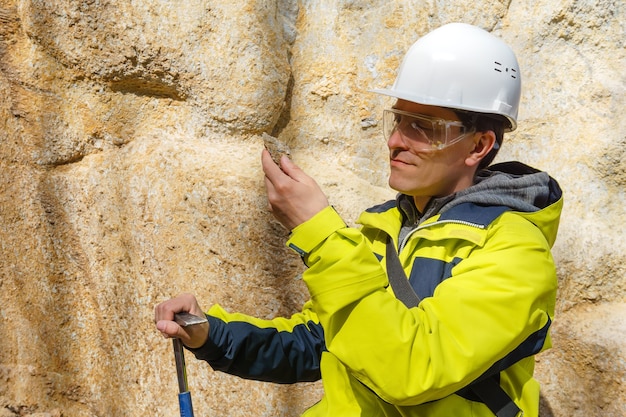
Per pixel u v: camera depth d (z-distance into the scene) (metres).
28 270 2.23
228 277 2.00
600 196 2.10
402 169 1.36
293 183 1.20
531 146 2.15
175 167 2.05
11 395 2.27
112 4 2.00
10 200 2.20
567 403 2.00
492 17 2.13
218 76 2.04
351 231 1.18
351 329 1.16
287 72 2.12
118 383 2.20
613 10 2.09
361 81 2.16
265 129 2.09
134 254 2.12
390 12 2.16
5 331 2.27
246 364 1.45
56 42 2.05
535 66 2.14
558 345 2.03
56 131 2.12
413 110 1.37
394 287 1.29
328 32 2.16
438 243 1.31
